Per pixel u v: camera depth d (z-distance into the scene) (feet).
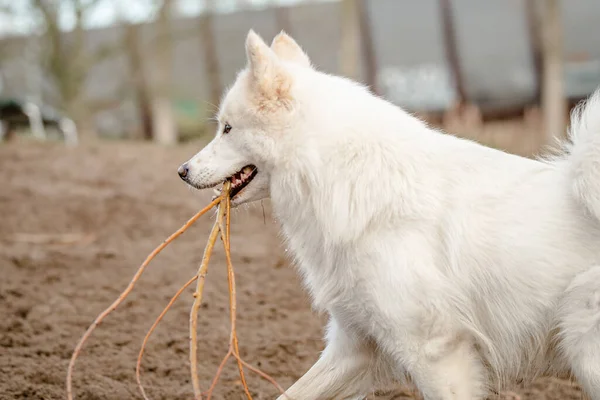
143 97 81.51
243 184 14.42
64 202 34.99
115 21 77.41
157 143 58.39
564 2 81.00
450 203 12.98
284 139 13.66
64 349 19.42
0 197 35.47
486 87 82.94
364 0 85.30
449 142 13.65
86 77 78.23
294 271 25.49
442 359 12.68
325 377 14.34
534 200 12.83
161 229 31.81
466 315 12.78
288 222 14.08
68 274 25.71
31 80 89.30
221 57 89.97
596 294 12.08
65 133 71.15
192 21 87.04
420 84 84.74
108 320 21.48
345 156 13.28
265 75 13.52
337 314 13.76
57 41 73.92
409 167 13.17
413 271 12.60
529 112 77.71
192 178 14.35
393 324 12.78
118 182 39.47
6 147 49.37
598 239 12.31
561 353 12.74
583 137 12.52
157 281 24.75
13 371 17.79
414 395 17.10
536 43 80.53
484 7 82.84
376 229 12.96
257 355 19.39
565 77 80.64
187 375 18.25
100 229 32.09
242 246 28.68
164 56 79.30
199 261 26.89
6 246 29.17
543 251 12.49
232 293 13.60
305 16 89.45
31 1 72.64
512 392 16.99
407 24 84.94
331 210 13.23
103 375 17.93
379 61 86.12
